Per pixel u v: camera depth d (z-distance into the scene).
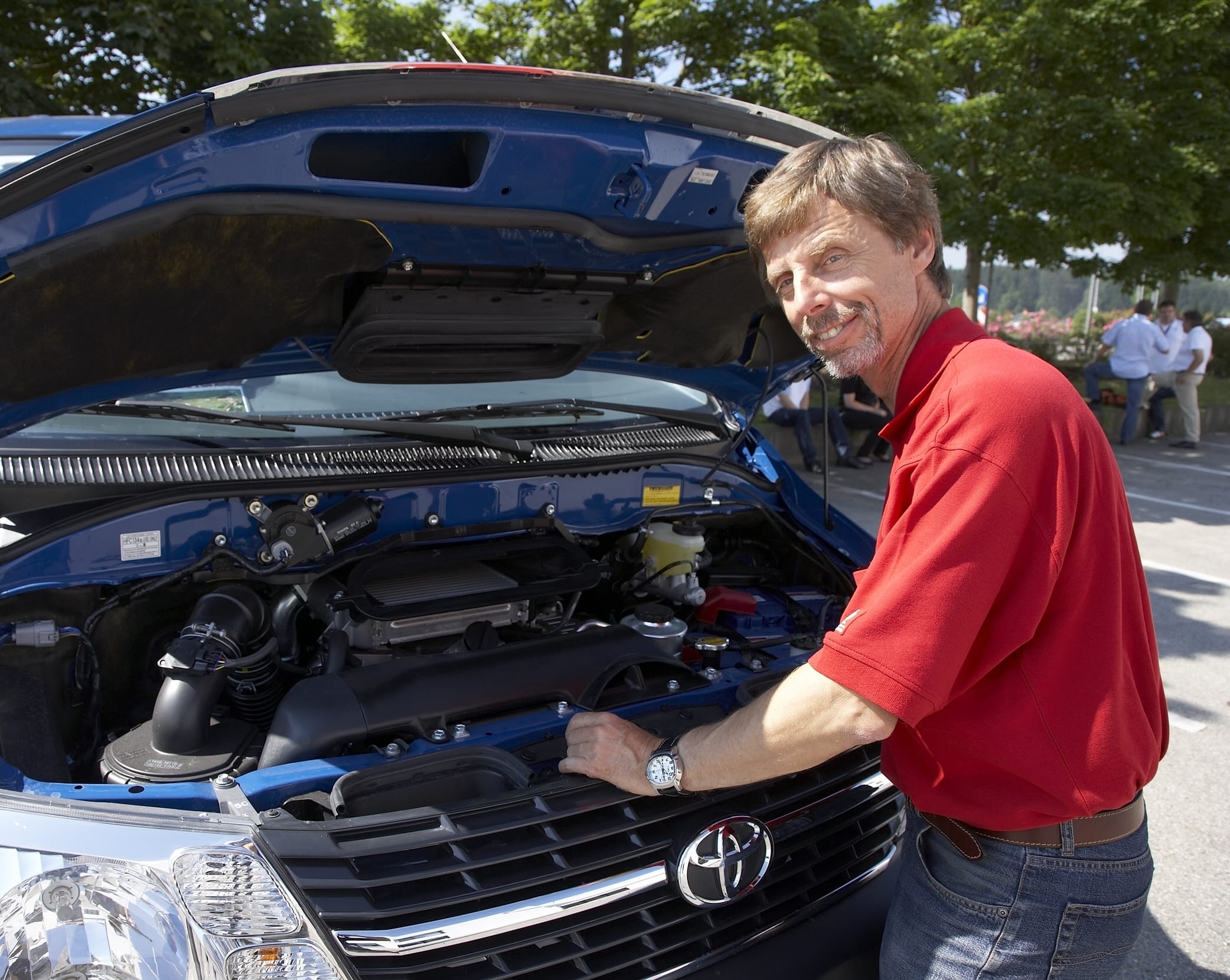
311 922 1.30
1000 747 1.32
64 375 1.67
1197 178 12.06
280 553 2.01
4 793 1.31
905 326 1.46
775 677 2.03
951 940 1.44
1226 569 6.36
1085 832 1.36
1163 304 11.70
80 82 7.21
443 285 1.86
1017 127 10.76
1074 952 1.39
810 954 1.75
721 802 1.64
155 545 1.91
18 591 1.79
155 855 1.27
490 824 1.45
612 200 1.76
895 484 1.34
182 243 1.48
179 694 1.72
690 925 1.66
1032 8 10.62
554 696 1.87
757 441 2.91
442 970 1.44
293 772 1.56
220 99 1.32
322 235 1.60
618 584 2.56
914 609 1.20
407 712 1.73
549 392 2.76
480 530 2.28
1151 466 10.44
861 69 8.86
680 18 8.73
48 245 1.34
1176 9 11.00
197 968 1.22
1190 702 4.15
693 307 2.23
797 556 2.79
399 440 2.32
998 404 1.23
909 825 1.60
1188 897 2.77
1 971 1.17
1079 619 1.30
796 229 1.43
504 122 1.53
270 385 2.37
